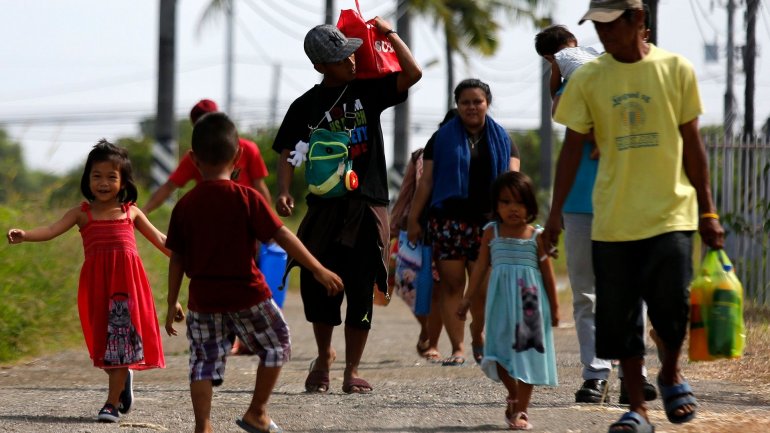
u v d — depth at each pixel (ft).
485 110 64.34
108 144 49.06
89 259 47.85
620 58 40.57
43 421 46.93
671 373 41.34
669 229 39.58
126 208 48.96
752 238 96.73
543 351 43.80
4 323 72.79
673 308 39.60
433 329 73.97
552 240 42.19
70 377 64.23
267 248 74.43
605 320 40.60
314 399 53.31
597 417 46.21
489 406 50.08
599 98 40.60
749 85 124.26
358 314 56.18
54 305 79.97
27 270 79.56
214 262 39.40
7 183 92.02
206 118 40.24
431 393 54.95
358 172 56.39
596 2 40.14
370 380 61.98
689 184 40.78
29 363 71.20
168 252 49.70
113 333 47.26
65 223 48.14
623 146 40.24
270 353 40.16
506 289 44.11
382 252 56.95
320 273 40.27
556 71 55.77
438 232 65.87
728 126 126.21
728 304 41.45
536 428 44.04
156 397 54.90
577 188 50.52
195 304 39.75
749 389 54.65
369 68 56.29
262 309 39.93
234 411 49.67
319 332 57.06
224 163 40.06
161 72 181.27
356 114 56.13
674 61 40.45
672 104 40.09
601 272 40.75
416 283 70.59
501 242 44.70
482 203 64.85
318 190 55.67
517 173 45.11
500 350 43.91
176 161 182.19
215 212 39.47
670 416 41.45
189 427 45.60
